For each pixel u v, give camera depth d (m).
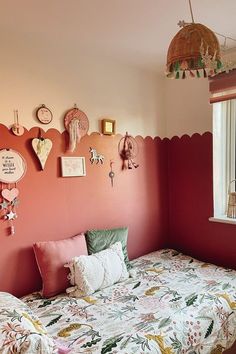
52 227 2.06
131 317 1.63
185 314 1.67
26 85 1.90
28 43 1.91
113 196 2.44
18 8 1.54
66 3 1.51
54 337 1.46
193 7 1.59
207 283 2.04
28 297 1.89
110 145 2.40
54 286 1.89
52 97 2.03
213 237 2.55
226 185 2.63
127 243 2.56
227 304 1.83
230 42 2.11
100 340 1.44
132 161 2.57
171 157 2.83
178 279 2.12
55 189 2.07
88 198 2.27
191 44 1.13
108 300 1.83
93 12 1.62
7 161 1.82
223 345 1.73
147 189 2.71
